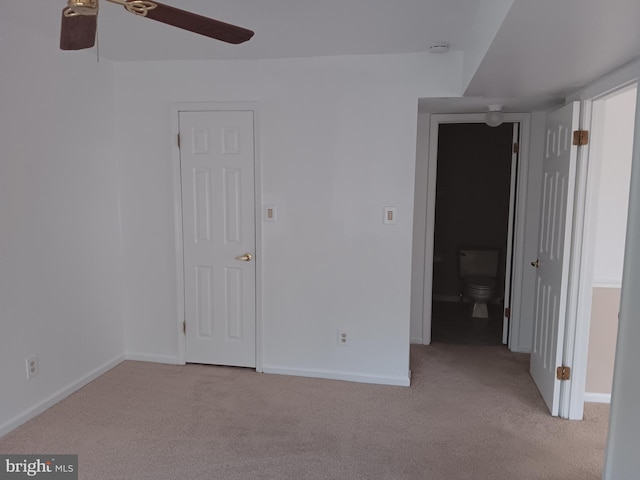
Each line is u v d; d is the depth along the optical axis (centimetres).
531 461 234
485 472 225
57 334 291
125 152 344
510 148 516
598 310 294
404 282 318
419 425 268
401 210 313
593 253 266
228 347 350
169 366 354
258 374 340
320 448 244
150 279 354
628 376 183
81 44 165
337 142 315
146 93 335
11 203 252
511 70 225
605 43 177
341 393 310
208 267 344
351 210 319
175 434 256
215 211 337
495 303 541
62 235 292
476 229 536
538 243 333
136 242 353
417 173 390
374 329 325
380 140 310
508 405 294
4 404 253
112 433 257
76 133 302
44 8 225
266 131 322
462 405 294
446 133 526
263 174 327
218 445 246
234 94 323
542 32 165
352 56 305
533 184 373
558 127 290
